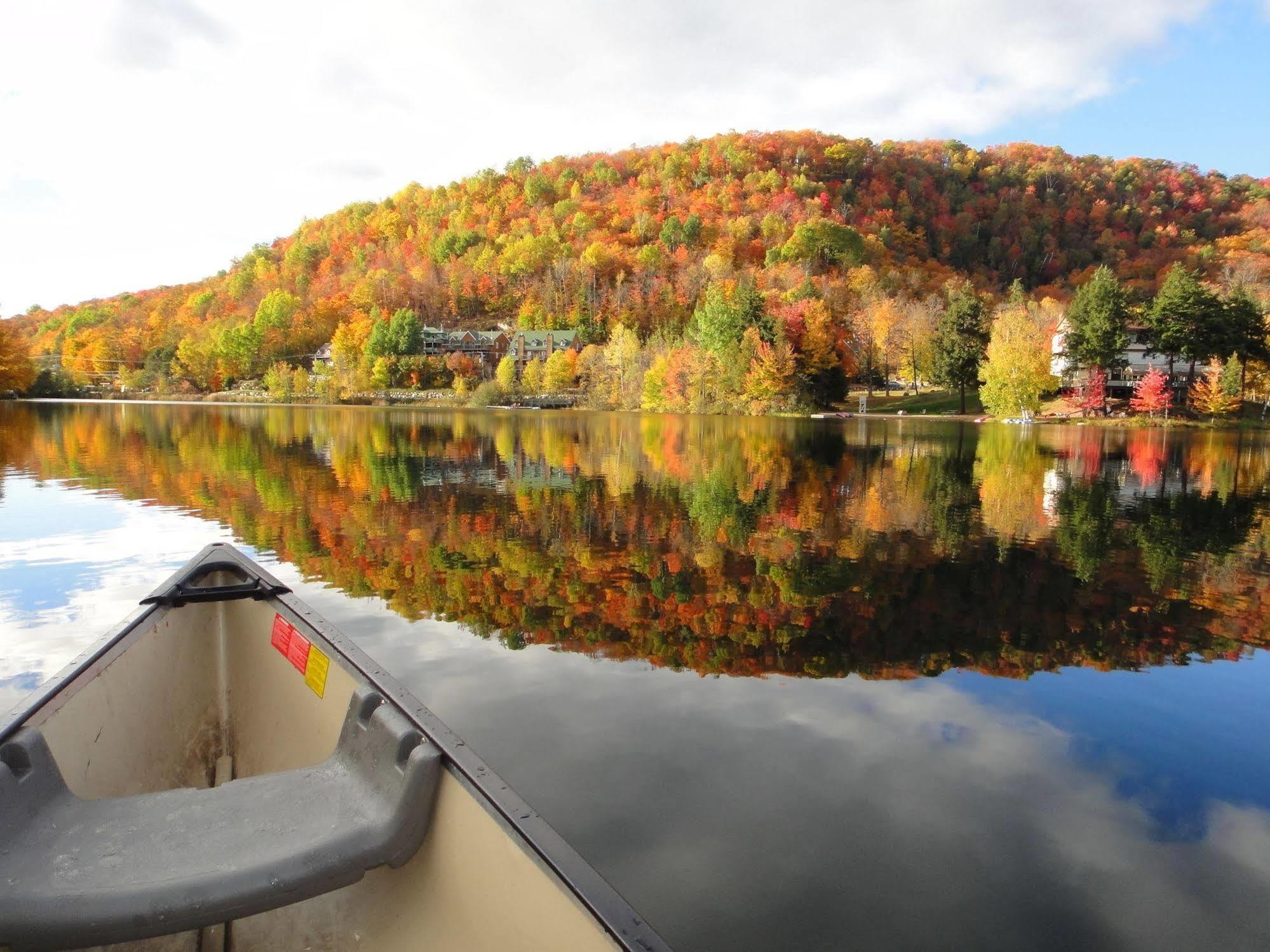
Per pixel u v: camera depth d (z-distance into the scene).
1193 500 16.44
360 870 2.21
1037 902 3.12
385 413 66.81
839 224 115.06
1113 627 6.98
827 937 2.88
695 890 3.13
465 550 9.62
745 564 9.09
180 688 3.54
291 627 3.41
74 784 2.63
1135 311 62.72
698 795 3.88
